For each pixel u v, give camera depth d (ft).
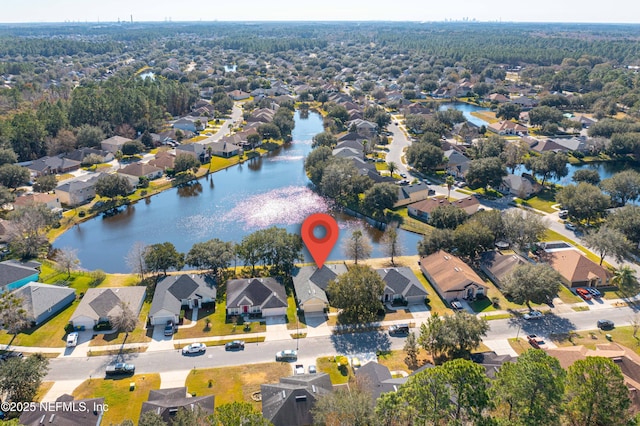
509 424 173.99
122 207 502.79
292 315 306.55
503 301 324.80
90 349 269.44
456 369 178.40
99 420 215.72
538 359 190.90
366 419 187.32
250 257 350.02
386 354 269.64
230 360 263.29
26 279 333.01
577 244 409.69
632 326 297.12
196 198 532.73
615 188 482.28
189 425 183.21
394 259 388.78
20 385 219.61
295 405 215.31
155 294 315.17
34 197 470.39
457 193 530.68
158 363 259.80
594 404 183.42
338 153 615.57
